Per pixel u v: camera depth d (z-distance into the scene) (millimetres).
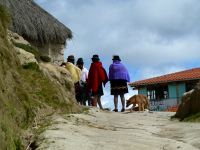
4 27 10016
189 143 9047
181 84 40469
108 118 12570
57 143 7852
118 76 16547
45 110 10172
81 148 7734
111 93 16656
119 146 8133
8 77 8883
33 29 18094
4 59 9164
